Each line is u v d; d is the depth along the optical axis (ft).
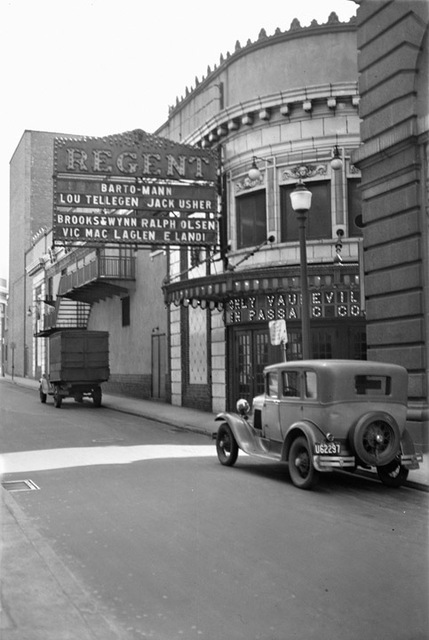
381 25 45.19
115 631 15.98
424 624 16.16
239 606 17.62
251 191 69.56
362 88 47.55
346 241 62.75
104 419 74.33
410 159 43.34
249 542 23.95
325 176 64.39
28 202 200.75
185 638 15.56
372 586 19.08
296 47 66.18
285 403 36.99
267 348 67.51
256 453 38.42
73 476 38.04
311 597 18.24
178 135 85.25
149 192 70.28
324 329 63.00
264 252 66.90
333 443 33.40
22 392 131.95
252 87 69.36
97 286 112.78
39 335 158.71
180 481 36.37
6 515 28.40
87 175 68.74
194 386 82.28
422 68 42.70
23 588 19.12
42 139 200.85
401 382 34.76
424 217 43.14
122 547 23.38
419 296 43.06
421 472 37.14
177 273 86.89
